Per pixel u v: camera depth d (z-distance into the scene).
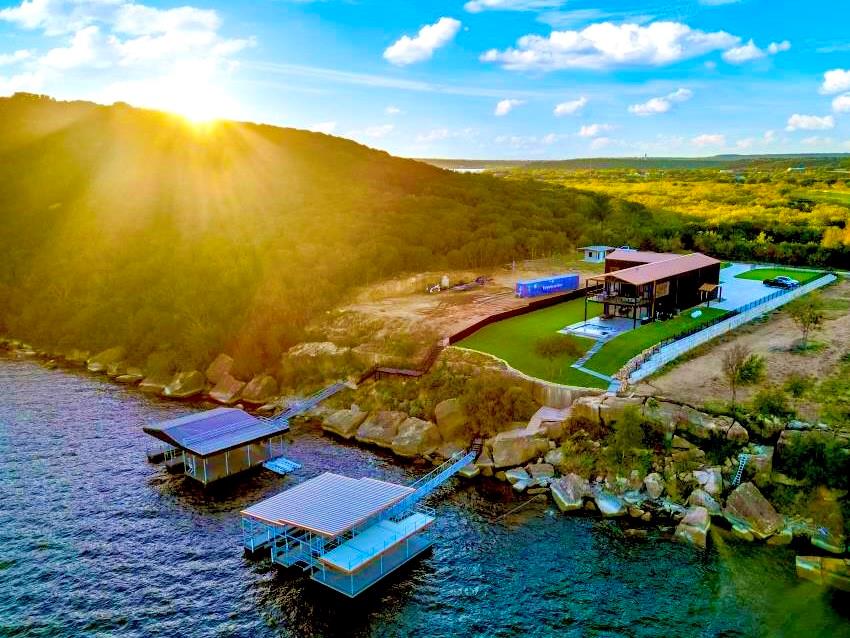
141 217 137.12
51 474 62.50
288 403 81.38
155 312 103.81
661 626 40.12
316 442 70.31
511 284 110.62
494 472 61.06
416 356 78.44
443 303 98.50
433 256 123.00
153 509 55.78
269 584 45.44
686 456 56.28
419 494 53.91
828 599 42.22
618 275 81.38
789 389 61.28
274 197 149.00
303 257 111.88
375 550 46.06
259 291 101.25
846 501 49.84
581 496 55.38
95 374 97.62
